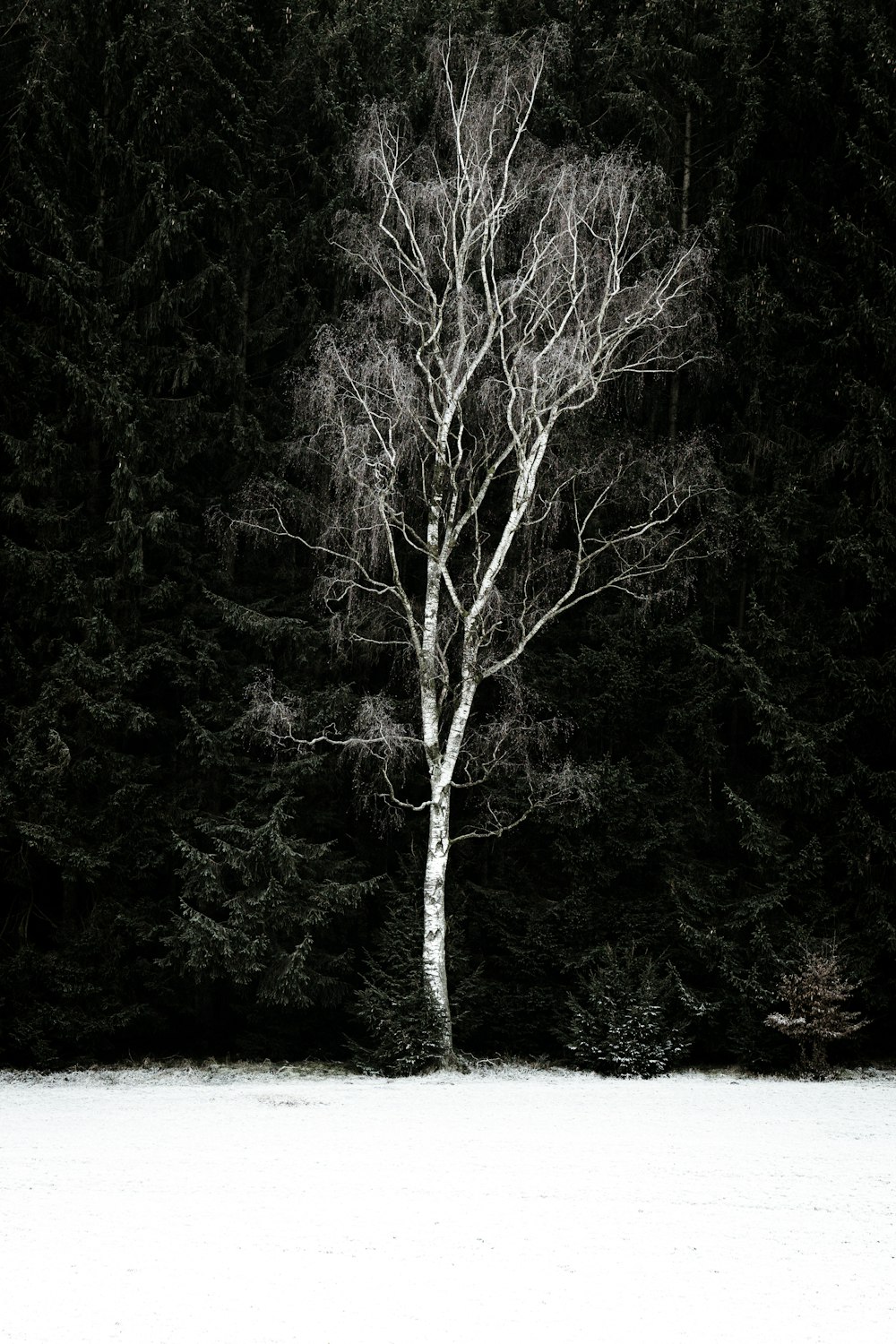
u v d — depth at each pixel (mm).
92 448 23875
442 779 20750
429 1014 19688
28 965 20688
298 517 24203
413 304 22844
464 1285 7449
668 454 23797
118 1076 19188
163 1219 8922
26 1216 8984
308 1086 17750
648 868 22844
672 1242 8484
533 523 23234
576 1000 21828
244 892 21281
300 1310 6934
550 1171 10914
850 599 24438
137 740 24266
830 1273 7777
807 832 22297
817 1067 19219
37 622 22406
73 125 24047
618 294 23141
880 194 24438
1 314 23719
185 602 24047
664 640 23531
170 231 23547
